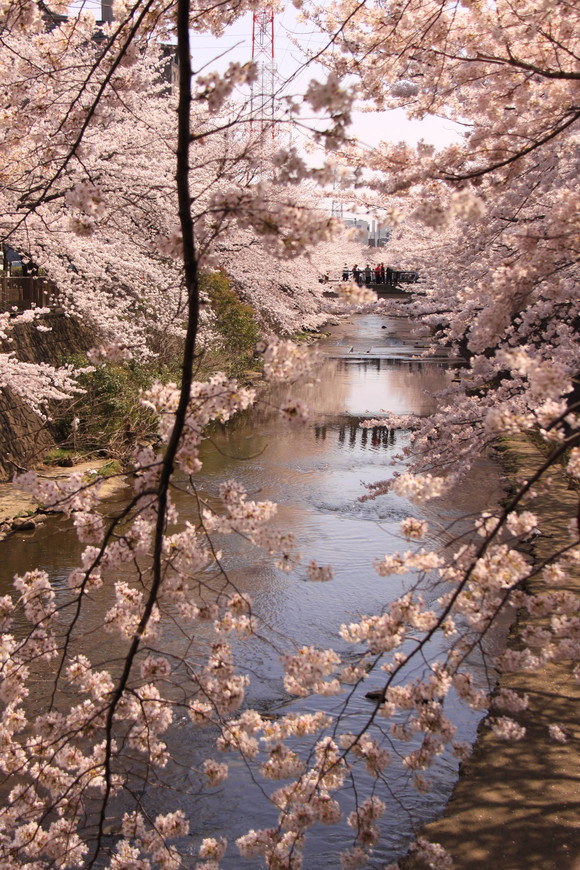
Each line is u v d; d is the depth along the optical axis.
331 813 3.70
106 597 8.66
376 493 8.70
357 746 3.76
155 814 5.33
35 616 3.68
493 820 4.91
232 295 23.73
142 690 3.98
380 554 10.23
